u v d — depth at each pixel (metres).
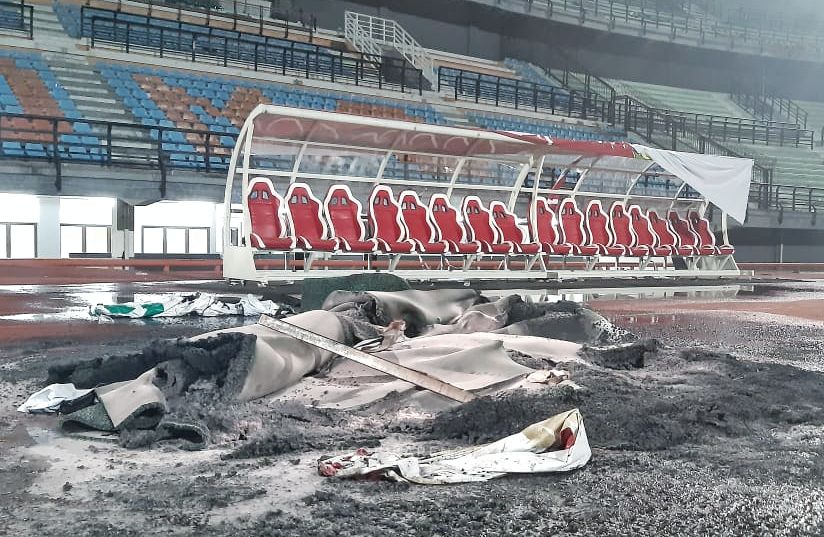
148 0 25.55
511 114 29.53
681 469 2.81
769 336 7.12
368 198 11.83
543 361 4.79
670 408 3.61
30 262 16.75
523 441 2.96
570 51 38.66
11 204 20.33
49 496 2.48
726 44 40.06
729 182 14.42
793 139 37.03
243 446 2.97
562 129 29.95
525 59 37.38
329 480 2.65
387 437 3.26
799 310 9.91
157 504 2.40
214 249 23.11
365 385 4.17
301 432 3.22
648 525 2.27
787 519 2.33
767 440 3.24
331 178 11.41
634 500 2.48
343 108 25.25
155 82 22.47
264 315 4.44
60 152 17.19
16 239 20.52
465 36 35.81
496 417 3.36
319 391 4.07
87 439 3.20
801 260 30.98
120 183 16.86
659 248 14.83
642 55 40.25
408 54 30.58
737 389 4.15
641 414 3.44
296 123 10.45
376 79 28.08
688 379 4.48
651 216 15.25
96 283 13.43
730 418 3.54
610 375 4.40
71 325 7.39
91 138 18.97
